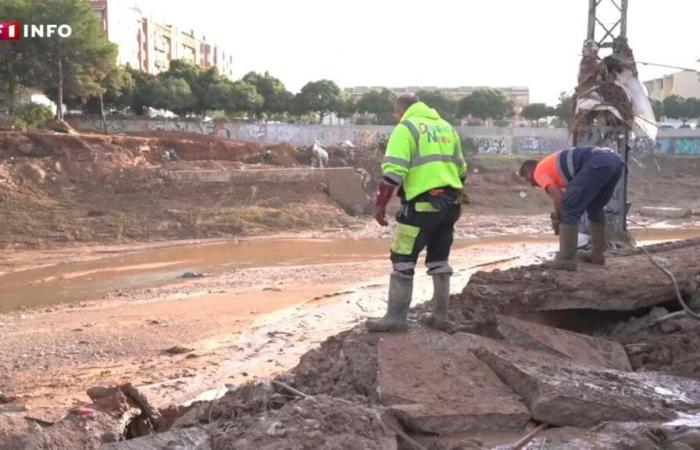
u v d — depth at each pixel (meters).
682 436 3.62
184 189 35.25
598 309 6.26
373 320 5.68
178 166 37.09
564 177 7.07
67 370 10.37
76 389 9.13
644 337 5.98
